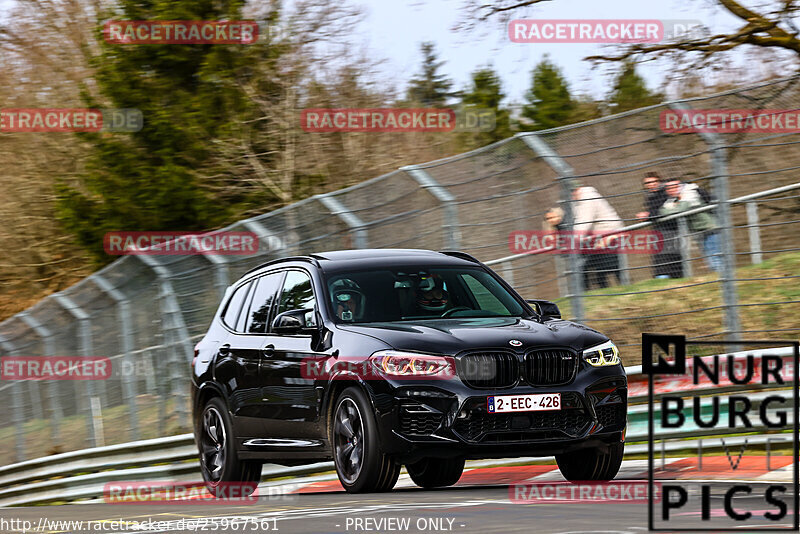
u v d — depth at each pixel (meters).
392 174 47.41
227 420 35.97
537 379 29.36
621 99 62.72
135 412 56.69
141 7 94.56
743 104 42.09
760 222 43.78
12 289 113.62
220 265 52.47
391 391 28.88
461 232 45.62
